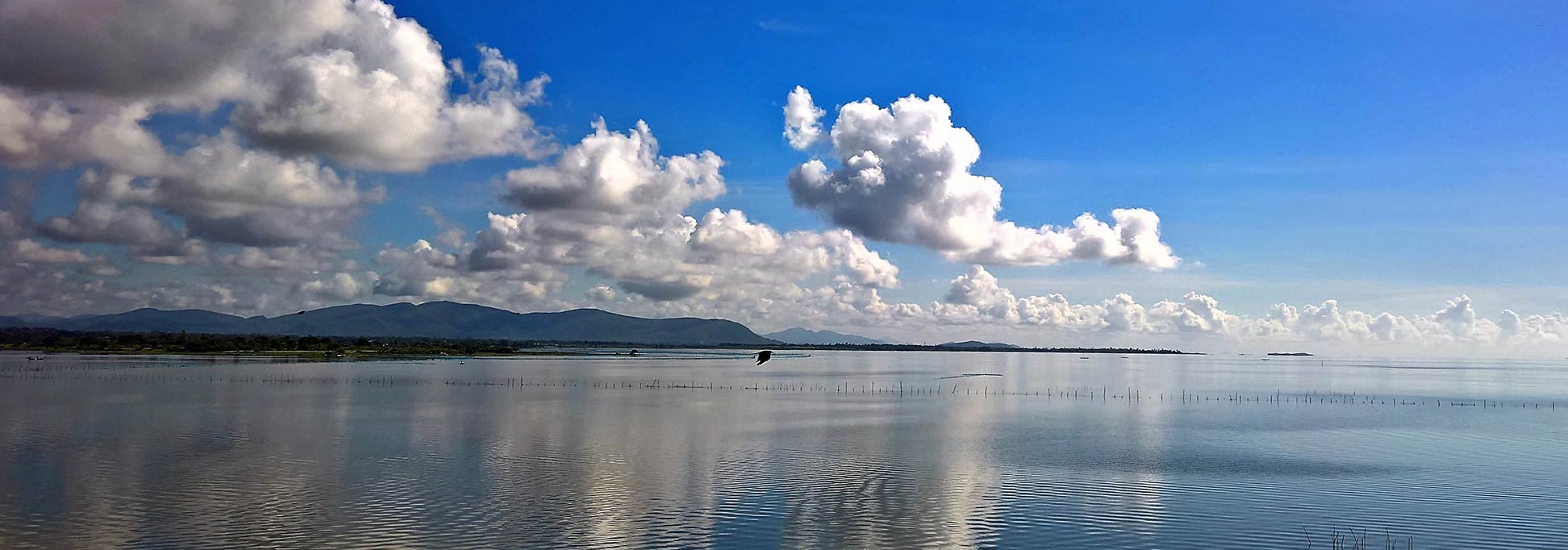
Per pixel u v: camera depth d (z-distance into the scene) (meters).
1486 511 52.59
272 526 46.84
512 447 74.88
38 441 75.12
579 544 44.31
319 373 184.62
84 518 48.06
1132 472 65.00
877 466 66.69
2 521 47.28
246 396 122.44
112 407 104.06
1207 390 172.38
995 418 106.75
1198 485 59.62
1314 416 113.25
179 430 83.44
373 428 86.56
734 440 81.50
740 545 44.66
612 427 91.12
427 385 154.25
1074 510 52.25
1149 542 45.72
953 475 63.06
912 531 47.41
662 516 49.97
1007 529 48.03
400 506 51.53
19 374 163.88
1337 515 51.34
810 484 59.28
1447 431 95.44
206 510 50.16
